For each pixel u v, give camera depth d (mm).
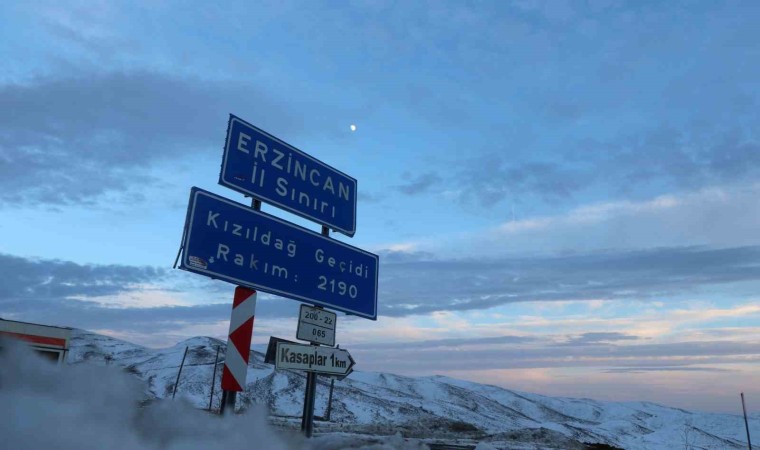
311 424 9461
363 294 11500
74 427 2967
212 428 4250
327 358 10125
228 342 8461
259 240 9281
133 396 3887
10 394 3006
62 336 24500
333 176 11414
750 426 136375
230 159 9133
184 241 8023
